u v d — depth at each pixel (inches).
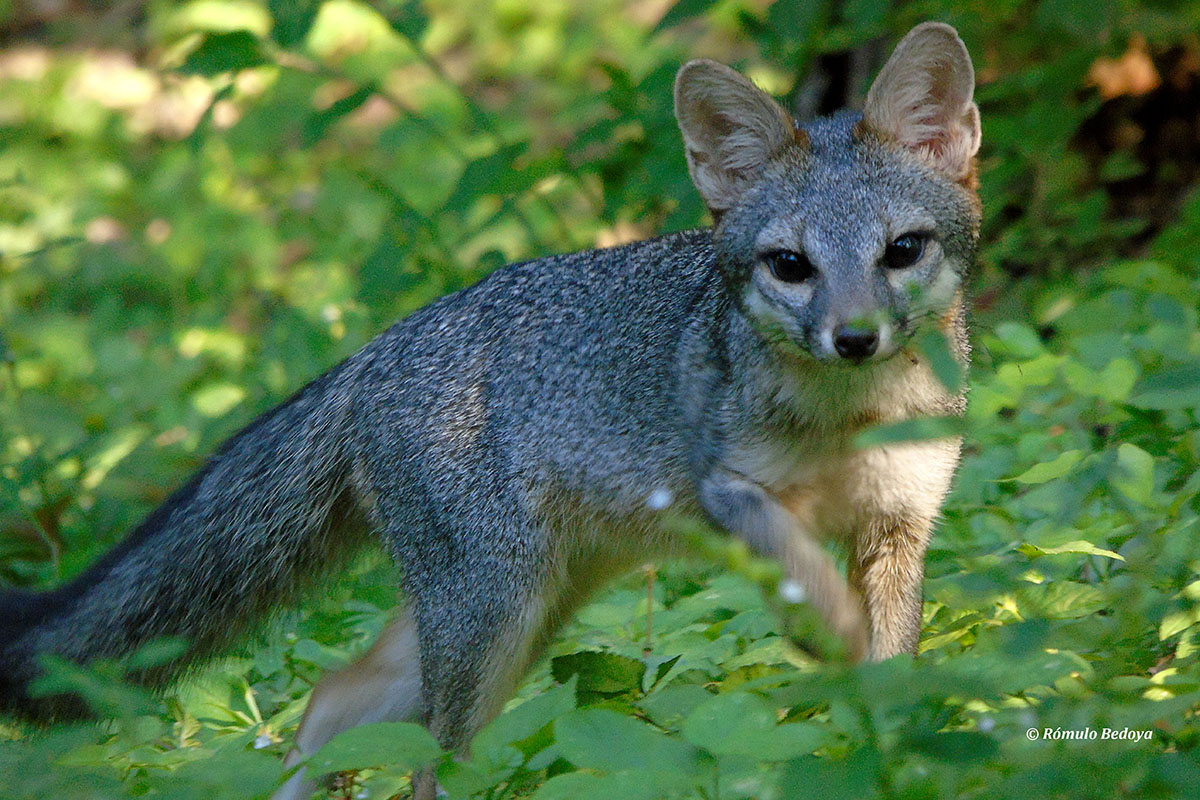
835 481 315.0
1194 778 196.1
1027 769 207.5
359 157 756.6
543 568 336.5
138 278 698.2
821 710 278.7
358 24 807.1
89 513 479.8
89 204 742.5
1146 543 282.4
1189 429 350.9
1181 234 471.8
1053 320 439.8
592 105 629.9
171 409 517.0
